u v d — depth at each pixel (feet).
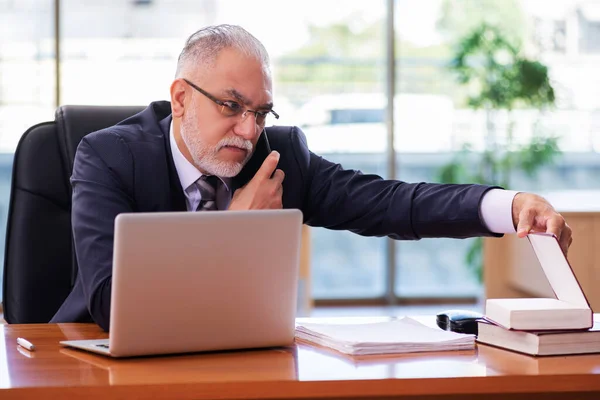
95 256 6.33
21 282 7.51
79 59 19.89
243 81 6.76
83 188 6.77
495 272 14.21
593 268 13.05
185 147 7.17
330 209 7.94
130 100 20.11
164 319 5.26
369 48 21.09
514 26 21.24
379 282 21.65
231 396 4.69
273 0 20.54
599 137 21.52
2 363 5.15
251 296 5.43
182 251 5.19
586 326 5.56
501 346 5.69
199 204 7.27
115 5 19.90
